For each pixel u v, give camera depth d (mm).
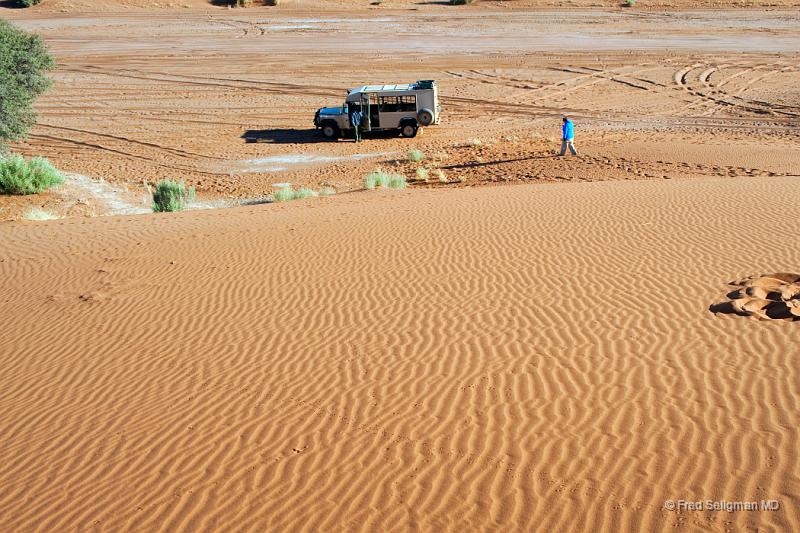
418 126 39094
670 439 7223
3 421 8859
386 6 86688
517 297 11383
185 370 9766
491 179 28375
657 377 8477
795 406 7582
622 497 6477
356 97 38750
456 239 14711
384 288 12266
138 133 40656
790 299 10359
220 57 61000
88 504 7043
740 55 56031
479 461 7152
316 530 6395
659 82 49250
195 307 12070
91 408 8961
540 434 7512
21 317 12391
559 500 6516
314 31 72438
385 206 18641
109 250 15891
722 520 6098
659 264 12414
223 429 8148
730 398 7875
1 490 7426
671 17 74125
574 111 43281
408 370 9188
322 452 7535
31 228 19031
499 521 6332
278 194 26000
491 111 44094
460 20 76812
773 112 40219
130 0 88875
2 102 32562
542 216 16047
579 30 69250
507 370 8953
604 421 7656
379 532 6320
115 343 10914
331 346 10125
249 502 6836
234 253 14875
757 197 16469
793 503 6184
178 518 6707
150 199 29094
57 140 39281
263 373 9461
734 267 11977
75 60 60344
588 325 10094
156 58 60938
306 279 13000
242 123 42594
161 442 7996
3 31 32906
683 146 30578
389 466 7203
